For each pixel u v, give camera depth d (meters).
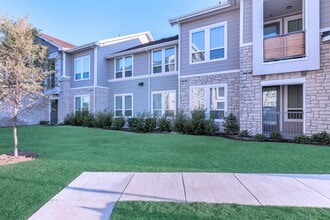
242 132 10.45
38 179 4.77
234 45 12.18
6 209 3.39
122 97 18.78
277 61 9.88
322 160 6.26
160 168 5.60
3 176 4.95
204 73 13.16
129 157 6.76
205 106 13.08
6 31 6.57
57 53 19.97
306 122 9.34
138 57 17.88
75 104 20.30
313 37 9.13
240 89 10.80
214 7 12.23
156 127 14.45
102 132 13.37
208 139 10.24
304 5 9.35
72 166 5.76
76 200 3.72
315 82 9.16
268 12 11.37
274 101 11.99
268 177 4.88
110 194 3.97
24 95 7.09
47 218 3.11
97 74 18.84
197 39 13.40
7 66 6.51
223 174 5.09
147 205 3.50
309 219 3.03
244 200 3.69
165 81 16.33
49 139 10.42
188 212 3.26
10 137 11.13
